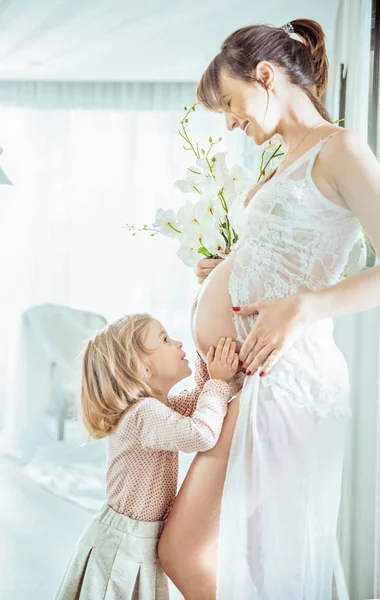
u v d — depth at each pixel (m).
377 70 2.10
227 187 1.62
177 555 1.50
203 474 1.49
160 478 1.67
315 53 1.55
